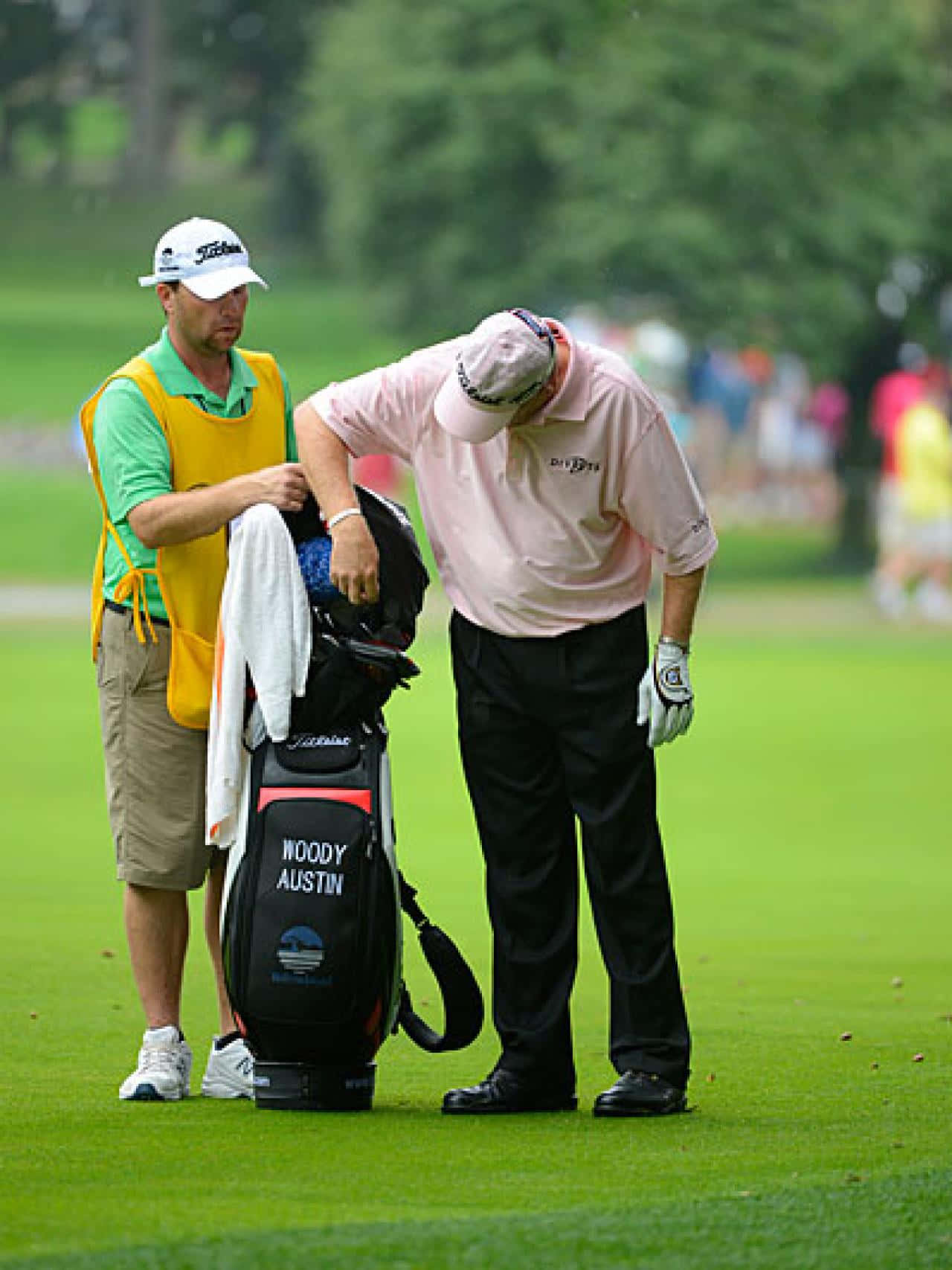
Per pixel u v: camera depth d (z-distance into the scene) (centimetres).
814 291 11806
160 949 2156
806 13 12000
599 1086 2203
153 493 2131
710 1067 2272
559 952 2086
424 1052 2388
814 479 13162
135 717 2152
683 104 11912
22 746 5531
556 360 1952
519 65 12269
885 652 8462
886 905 3559
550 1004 2080
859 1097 2108
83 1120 1984
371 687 2058
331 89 13038
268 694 2034
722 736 5959
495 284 12462
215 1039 2159
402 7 12838
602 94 11931
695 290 11731
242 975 2031
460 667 2078
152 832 2138
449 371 2027
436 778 5075
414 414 2033
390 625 2111
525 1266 1469
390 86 12506
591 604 2031
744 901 3594
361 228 12838
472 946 3084
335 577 2027
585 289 12031
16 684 6894
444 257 12544
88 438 2208
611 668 2038
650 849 2058
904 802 4847
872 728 6156
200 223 2194
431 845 4109
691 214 11681
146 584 2158
